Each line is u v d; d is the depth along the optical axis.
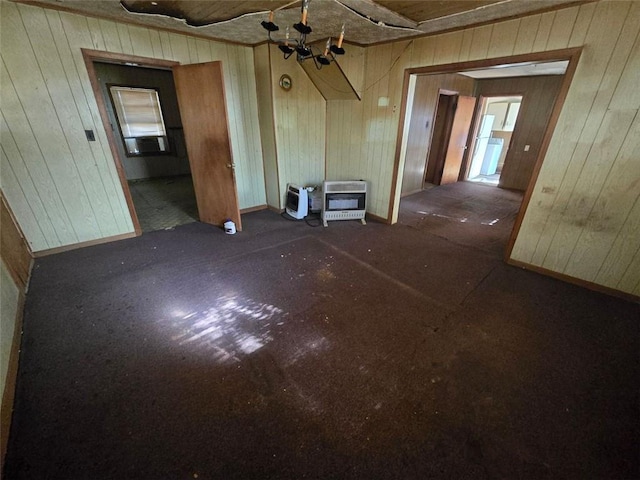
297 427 1.41
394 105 3.50
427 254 3.16
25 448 1.30
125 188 3.28
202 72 3.08
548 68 4.57
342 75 3.56
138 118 6.04
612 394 1.59
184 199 4.96
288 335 1.99
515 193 5.79
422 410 1.49
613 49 2.05
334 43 3.23
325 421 1.44
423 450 1.32
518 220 2.82
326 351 1.86
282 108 3.86
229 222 3.61
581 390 1.61
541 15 2.29
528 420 1.45
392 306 2.30
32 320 2.08
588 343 1.95
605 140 2.22
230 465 1.25
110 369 1.70
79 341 1.90
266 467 1.25
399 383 1.64
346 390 1.60
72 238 3.08
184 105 3.37
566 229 2.56
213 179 3.58
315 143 4.36
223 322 2.10
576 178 2.42
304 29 1.93
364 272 2.79
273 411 1.48
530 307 2.31
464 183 6.61
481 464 1.27
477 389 1.61
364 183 3.91
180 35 3.15
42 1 2.33
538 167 2.59
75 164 2.91
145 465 1.25
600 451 1.32
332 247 3.30
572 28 2.17
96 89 2.83
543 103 5.40
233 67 3.64
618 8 1.97
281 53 3.58
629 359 1.83
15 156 2.61
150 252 3.11
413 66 3.21
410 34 3.01
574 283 2.63
